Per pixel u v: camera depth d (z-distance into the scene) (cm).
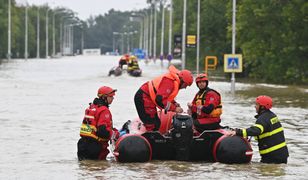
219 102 2934
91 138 2919
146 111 2905
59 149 3291
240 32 12125
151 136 2884
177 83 2889
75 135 3841
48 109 5550
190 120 2819
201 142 2884
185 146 2834
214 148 2873
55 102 6294
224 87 9338
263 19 11231
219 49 16000
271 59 11381
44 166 2777
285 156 2889
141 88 2923
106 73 13412
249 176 2552
